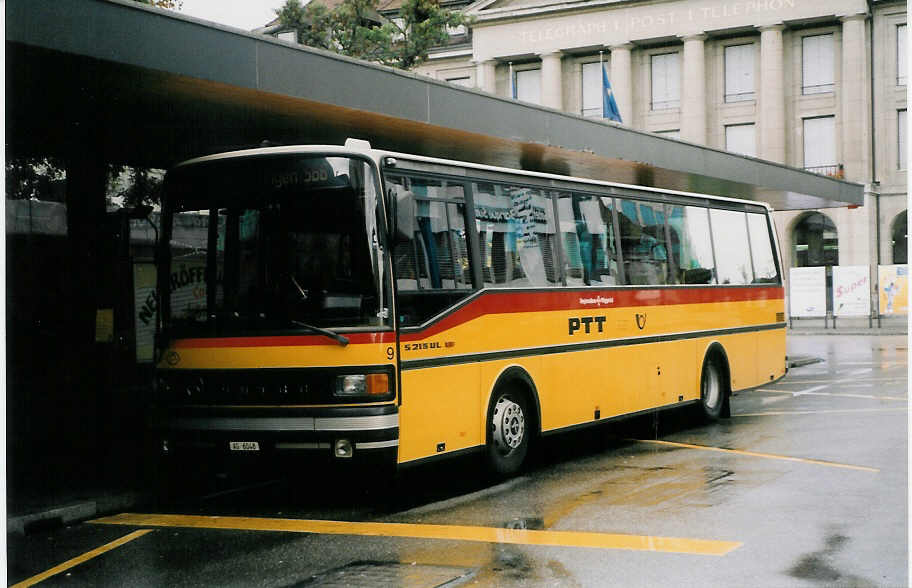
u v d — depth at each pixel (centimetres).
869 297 4044
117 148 1336
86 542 823
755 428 1402
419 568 685
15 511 893
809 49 5638
